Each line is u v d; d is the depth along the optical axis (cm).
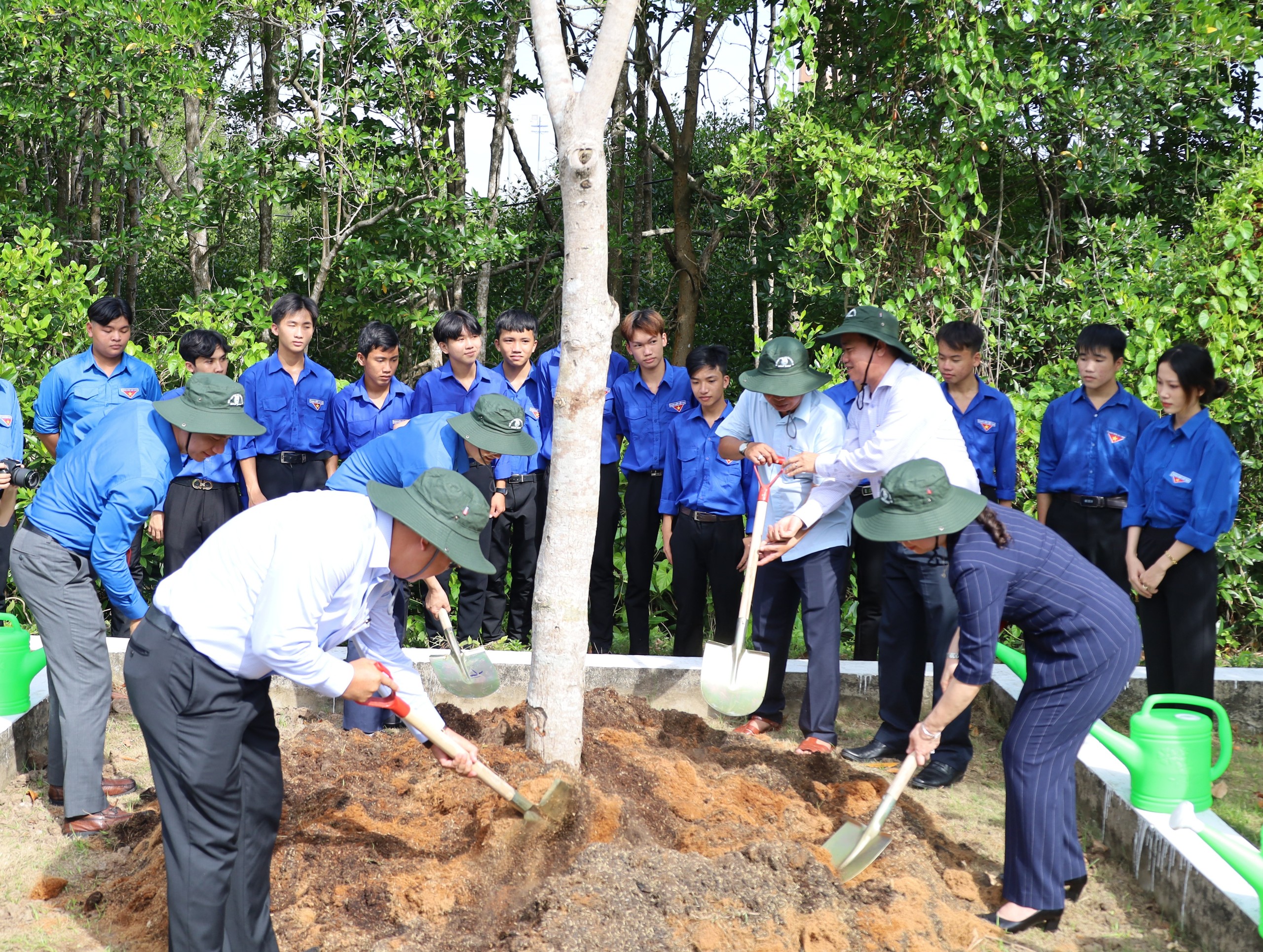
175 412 372
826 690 493
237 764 292
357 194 899
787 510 500
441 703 526
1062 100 735
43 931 338
